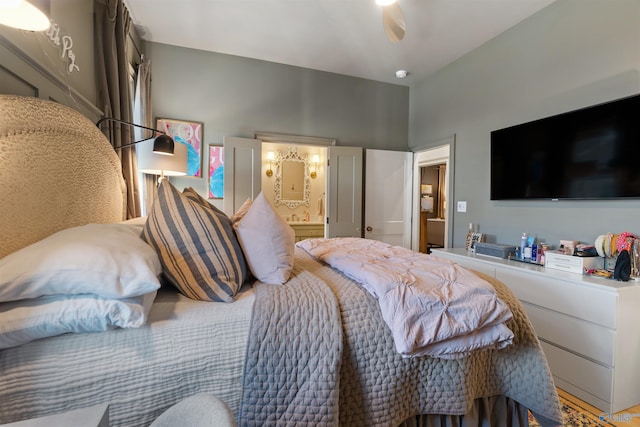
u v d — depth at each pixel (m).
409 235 4.28
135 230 1.13
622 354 1.65
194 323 0.88
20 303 0.74
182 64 3.31
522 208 2.68
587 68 2.20
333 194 3.91
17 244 0.99
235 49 3.36
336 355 0.88
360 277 1.20
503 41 2.89
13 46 1.08
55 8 1.44
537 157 2.47
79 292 0.77
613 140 1.98
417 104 4.19
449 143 3.57
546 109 2.50
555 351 1.92
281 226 1.26
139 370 0.77
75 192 1.33
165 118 3.25
